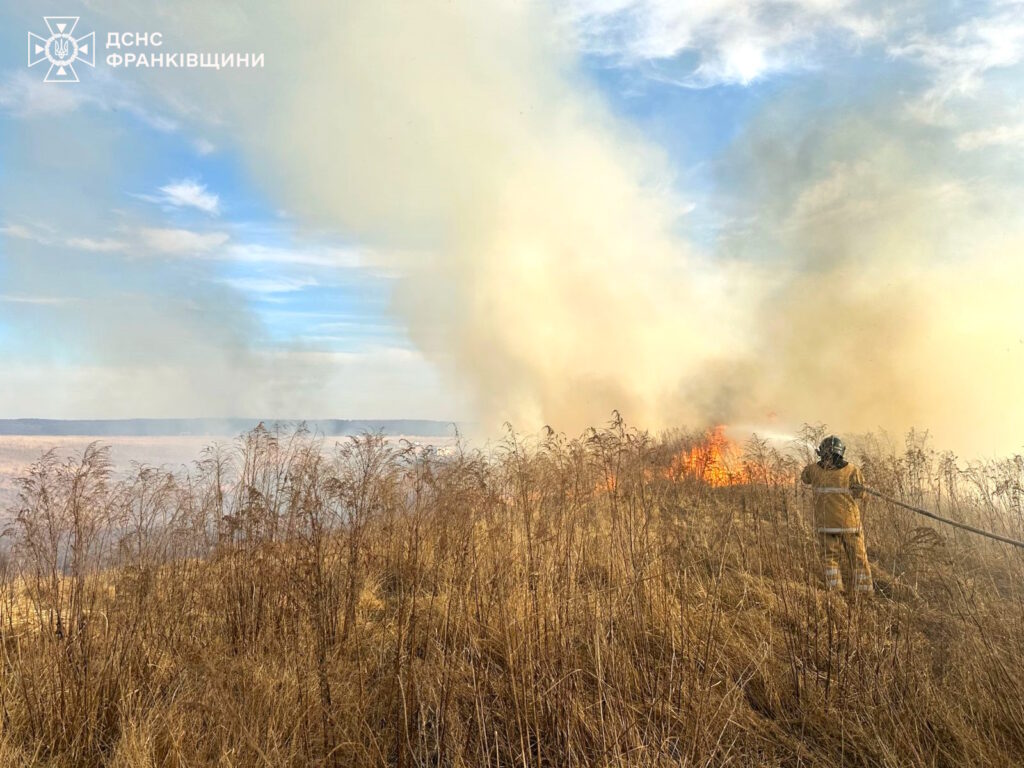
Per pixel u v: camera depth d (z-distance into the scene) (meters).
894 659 3.90
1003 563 5.91
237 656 3.98
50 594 4.17
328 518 4.97
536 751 3.13
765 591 5.12
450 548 4.69
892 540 7.04
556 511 4.94
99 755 3.26
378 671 3.85
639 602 4.34
